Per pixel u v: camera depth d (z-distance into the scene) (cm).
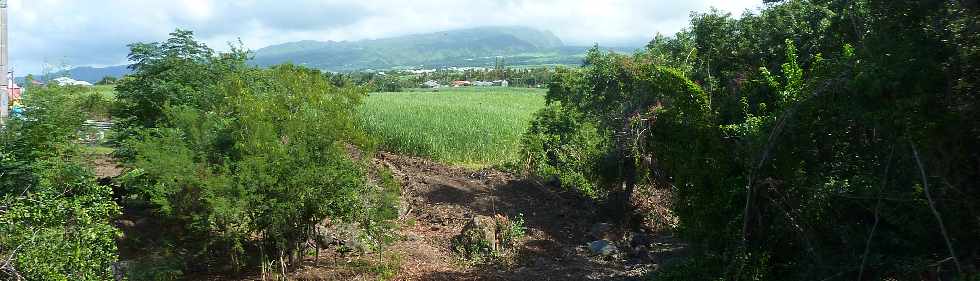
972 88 596
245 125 883
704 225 816
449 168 1966
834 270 699
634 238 1322
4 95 962
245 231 898
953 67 594
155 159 808
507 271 1099
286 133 894
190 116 904
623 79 1434
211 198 810
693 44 1401
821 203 721
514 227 1282
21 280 562
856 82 626
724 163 792
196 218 815
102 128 1291
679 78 841
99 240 657
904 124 607
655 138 920
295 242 977
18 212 593
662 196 1459
